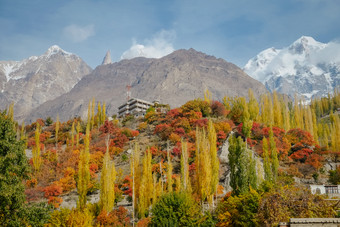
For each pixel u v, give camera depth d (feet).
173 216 139.85
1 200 102.27
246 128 258.57
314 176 230.07
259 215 112.47
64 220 132.98
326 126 368.89
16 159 112.16
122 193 220.64
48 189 222.69
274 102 330.34
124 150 317.42
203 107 361.71
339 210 110.52
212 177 174.19
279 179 187.52
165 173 237.86
